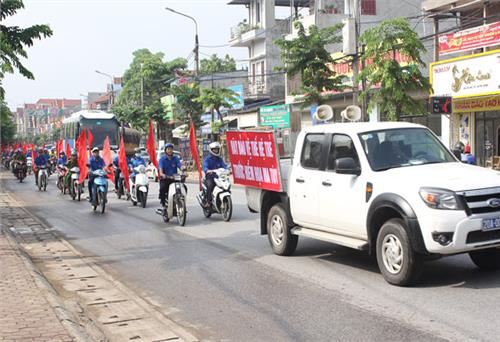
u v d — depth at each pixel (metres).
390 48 18.97
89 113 33.25
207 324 6.15
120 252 10.69
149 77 59.62
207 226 13.31
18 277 7.95
